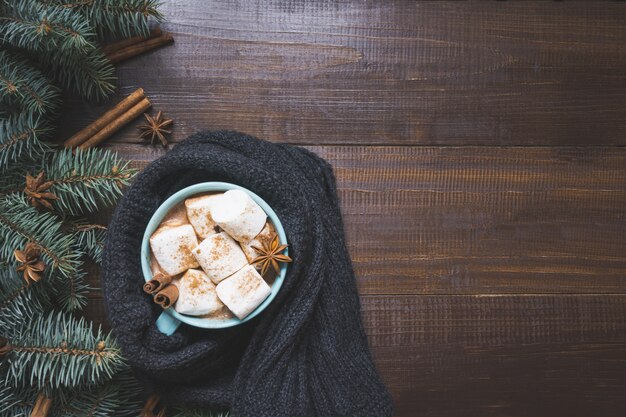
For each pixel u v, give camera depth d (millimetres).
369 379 625
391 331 671
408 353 672
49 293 622
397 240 675
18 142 588
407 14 678
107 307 589
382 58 677
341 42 675
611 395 682
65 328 583
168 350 595
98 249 633
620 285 683
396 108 678
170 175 613
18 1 583
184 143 626
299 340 612
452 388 674
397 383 671
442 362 674
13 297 581
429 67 680
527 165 683
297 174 626
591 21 684
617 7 683
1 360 578
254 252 585
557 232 684
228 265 577
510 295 679
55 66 626
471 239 679
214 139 621
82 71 627
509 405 676
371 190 674
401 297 673
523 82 683
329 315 620
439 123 679
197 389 619
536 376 678
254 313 585
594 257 685
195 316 585
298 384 605
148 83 667
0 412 586
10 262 581
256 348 610
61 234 600
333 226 635
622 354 682
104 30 657
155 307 608
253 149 620
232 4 669
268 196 601
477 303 677
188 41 668
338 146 674
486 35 681
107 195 609
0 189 604
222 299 575
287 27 673
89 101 661
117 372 634
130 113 654
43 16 564
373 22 676
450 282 676
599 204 683
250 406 595
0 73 575
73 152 645
